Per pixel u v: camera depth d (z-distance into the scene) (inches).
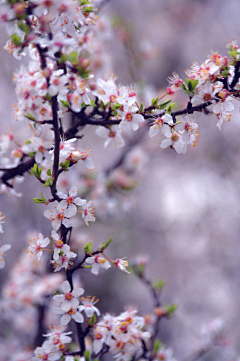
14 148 109.3
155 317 130.6
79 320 85.7
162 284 141.7
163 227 392.2
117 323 93.8
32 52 83.0
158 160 388.5
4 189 120.0
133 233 367.2
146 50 276.4
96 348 93.5
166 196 397.4
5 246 107.3
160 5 414.9
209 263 377.4
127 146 243.3
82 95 87.1
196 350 199.3
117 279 346.9
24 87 75.0
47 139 105.2
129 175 241.3
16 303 163.6
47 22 74.2
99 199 216.5
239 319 330.6
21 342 187.0
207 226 380.2
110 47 252.5
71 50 79.9
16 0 68.7
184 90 84.8
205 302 349.1
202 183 390.9
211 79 83.2
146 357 114.6
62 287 85.0
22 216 269.4
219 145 387.5
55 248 82.4
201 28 416.2
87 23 90.1
